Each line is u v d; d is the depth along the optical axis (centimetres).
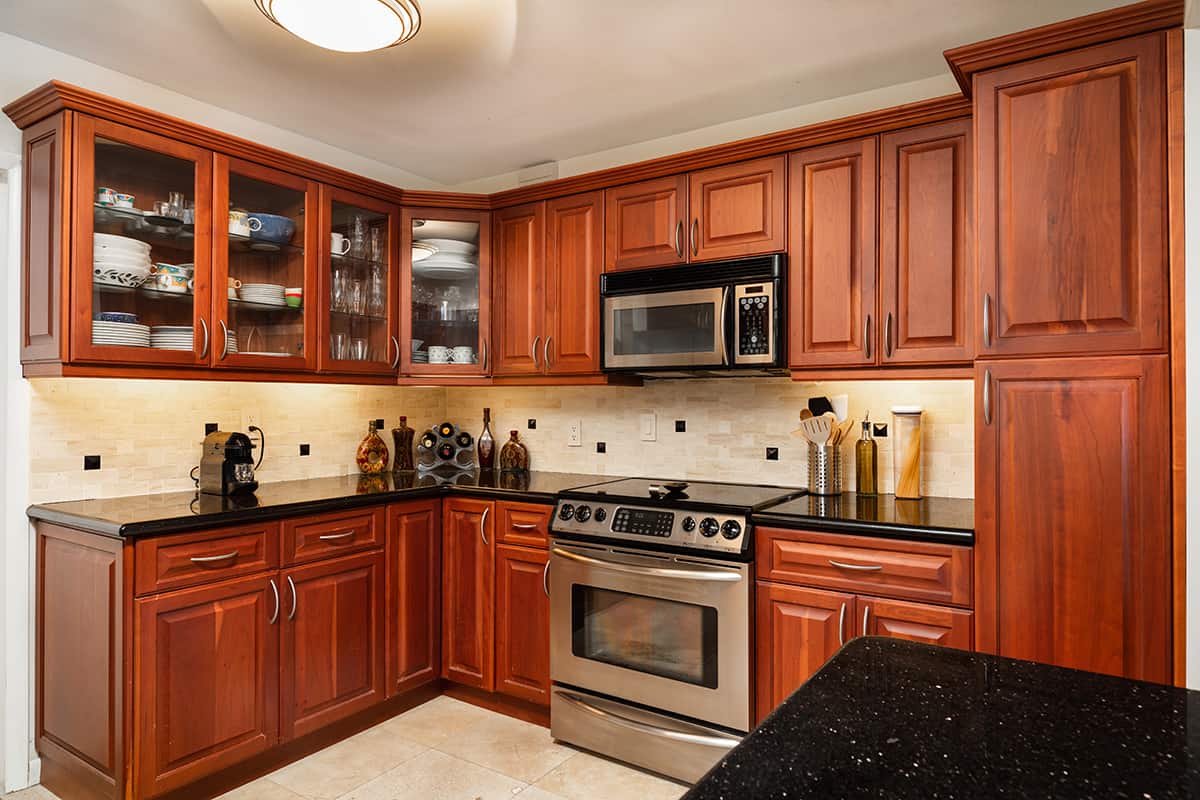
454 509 307
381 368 318
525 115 299
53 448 248
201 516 225
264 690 243
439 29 230
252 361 267
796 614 228
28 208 234
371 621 280
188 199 249
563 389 354
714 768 78
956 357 228
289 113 296
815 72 262
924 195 234
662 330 279
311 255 289
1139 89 180
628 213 293
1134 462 180
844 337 247
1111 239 183
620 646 259
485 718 295
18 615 241
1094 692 98
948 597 205
